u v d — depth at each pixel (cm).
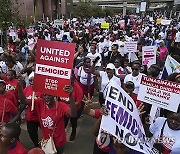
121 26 2308
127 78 569
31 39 1362
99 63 841
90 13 4456
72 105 373
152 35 1678
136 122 310
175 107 371
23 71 682
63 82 365
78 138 597
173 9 6506
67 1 5841
